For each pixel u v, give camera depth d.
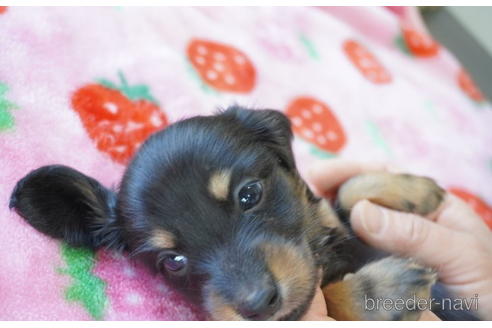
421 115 0.45
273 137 0.29
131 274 0.27
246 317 0.24
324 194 0.34
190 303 0.27
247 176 0.26
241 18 0.43
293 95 0.41
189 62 0.37
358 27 0.49
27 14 0.32
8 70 0.29
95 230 0.28
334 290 0.28
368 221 0.30
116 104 0.32
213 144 0.26
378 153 0.41
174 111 0.34
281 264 0.25
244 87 0.39
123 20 0.36
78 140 0.30
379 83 0.45
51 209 0.26
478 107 0.48
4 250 0.25
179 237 0.25
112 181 0.30
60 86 0.31
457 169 0.43
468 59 0.56
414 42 0.50
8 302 0.24
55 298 0.25
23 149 0.28
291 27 0.45
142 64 0.35
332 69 0.44
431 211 0.32
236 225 0.25
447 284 0.31
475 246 0.30
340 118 0.42
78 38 0.33
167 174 0.26
